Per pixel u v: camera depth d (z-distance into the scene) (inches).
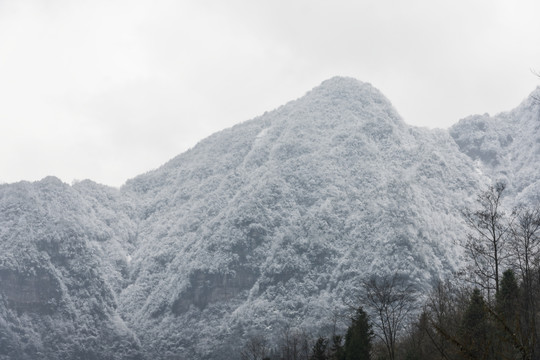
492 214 3093.0
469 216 3272.6
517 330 1510.8
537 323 1839.3
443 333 1534.2
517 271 2851.9
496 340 1630.2
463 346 1509.6
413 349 3727.9
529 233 2854.3
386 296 5748.0
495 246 2965.1
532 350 1491.1
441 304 3971.5
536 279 2532.0
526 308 1959.9
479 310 2374.5
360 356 4571.9
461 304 3855.8
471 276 3223.4
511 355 1562.5
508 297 2367.1
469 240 3314.5
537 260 2672.2
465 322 2361.0
